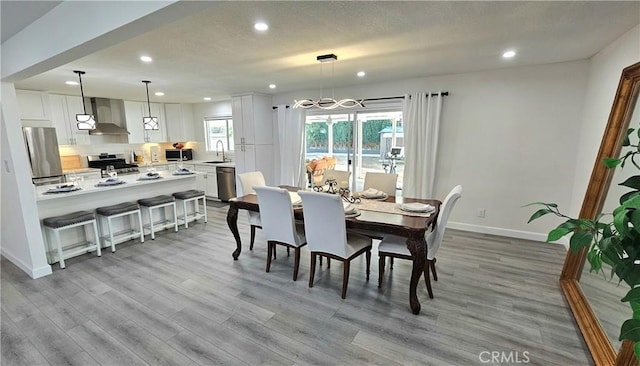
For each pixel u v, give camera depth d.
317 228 2.69
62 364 1.94
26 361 1.97
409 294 2.63
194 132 7.66
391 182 3.70
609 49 2.91
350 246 2.72
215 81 4.60
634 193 1.10
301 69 3.83
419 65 3.69
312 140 5.91
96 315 2.45
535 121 3.89
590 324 2.17
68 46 2.08
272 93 6.03
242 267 3.34
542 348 2.05
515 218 4.17
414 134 4.56
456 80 4.26
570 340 2.13
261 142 6.07
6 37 2.66
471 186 4.38
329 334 2.22
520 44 2.87
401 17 2.19
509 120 4.02
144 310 2.52
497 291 2.77
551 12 2.12
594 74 3.31
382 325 2.31
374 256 3.63
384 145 5.19
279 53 3.08
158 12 1.54
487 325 2.30
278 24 2.31
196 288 2.88
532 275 3.07
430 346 2.09
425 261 2.45
